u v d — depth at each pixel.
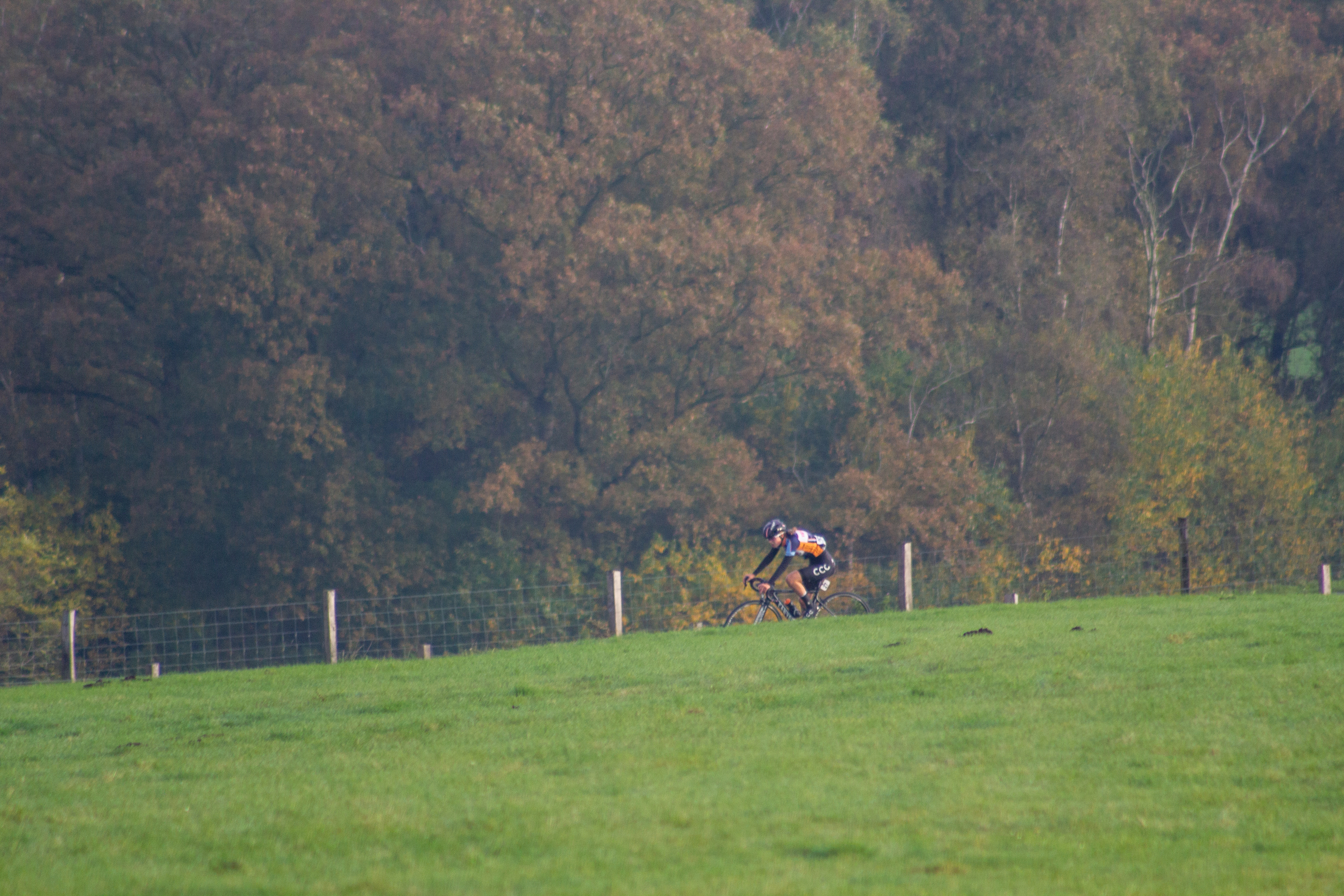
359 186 150.12
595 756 32.75
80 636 140.12
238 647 154.25
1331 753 28.73
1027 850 23.08
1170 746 30.14
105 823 28.30
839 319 153.88
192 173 147.75
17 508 141.25
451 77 149.50
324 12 155.00
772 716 37.31
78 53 153.38
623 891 21.34
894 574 154.38
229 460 153.75
